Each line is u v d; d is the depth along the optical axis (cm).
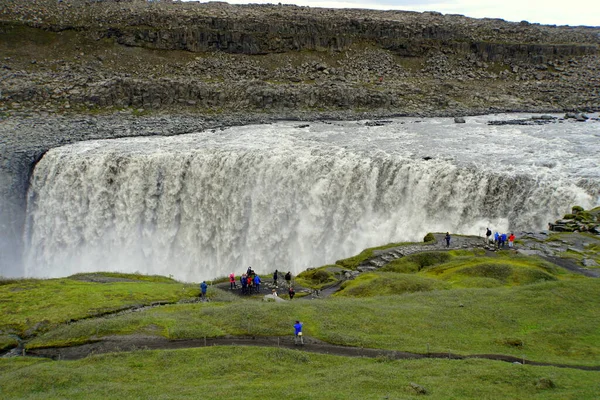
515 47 15488
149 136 10712
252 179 8494
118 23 16238
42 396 3005
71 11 16825
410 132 10469
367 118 12262
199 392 2889
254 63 15562
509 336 3397
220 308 4272
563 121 11131
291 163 8262
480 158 8075
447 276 4891
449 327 3606
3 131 10825
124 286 5453
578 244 5300
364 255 6103
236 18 16612
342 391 2789
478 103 13162
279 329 3778
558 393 2627
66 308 4722
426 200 7544
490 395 2655
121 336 3919
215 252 8731
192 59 15588
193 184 8769
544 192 6719
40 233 9312
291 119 12212
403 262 5519
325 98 13188
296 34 16150
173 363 3400
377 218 7919
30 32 15575
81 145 9912
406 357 3241
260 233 8475
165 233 8919
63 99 12888
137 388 3019
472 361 3073
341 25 16588
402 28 16575
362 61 15788
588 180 6712
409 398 2634
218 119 12169
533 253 5172
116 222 9038
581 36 16462
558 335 3359
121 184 8931
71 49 15350
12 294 5159
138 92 13188
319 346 3503
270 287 5581
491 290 4212
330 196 8100
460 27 16938
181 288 5406
